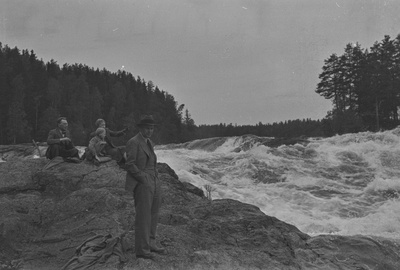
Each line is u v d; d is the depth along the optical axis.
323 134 46.47
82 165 8.77
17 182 8.29
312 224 11.53
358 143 20.64
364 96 52.03
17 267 5.81
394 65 51.47
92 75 107.81
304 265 6.02
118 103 92.44
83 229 6.51
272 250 6.18
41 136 70.38
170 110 103.81
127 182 5.38
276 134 53.38
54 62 101.06
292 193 14.71
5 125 71.69
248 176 17.12
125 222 6.62
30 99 76.38
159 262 5.36
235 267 5.57
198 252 5.73
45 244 6.38
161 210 7.20
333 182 16.00
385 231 10.77
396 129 22.16
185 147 30.89
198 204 7.98
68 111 77.62
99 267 5.29
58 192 8.02
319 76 57.38
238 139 27.81
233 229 6.67
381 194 14.40
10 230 6.56
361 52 54.25
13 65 87.25
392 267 6.41
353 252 6.57
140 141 5.48
